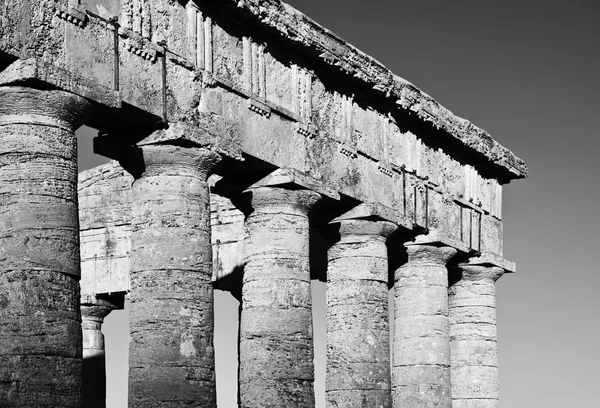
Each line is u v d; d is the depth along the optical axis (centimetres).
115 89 3005
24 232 2755
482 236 4669
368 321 3906
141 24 3122
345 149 3831
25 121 2797
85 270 4684
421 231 4228
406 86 4097
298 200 3597
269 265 3556
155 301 3134
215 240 4591
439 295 4366
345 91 3881
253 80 3472
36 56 2822
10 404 2672
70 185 2836
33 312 2727
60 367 2738
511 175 4869
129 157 3216
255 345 3522
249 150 3428
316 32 3656
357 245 3941
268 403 3466
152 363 3102
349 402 3862
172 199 3184
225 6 3356
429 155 4347
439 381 4312
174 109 3186
